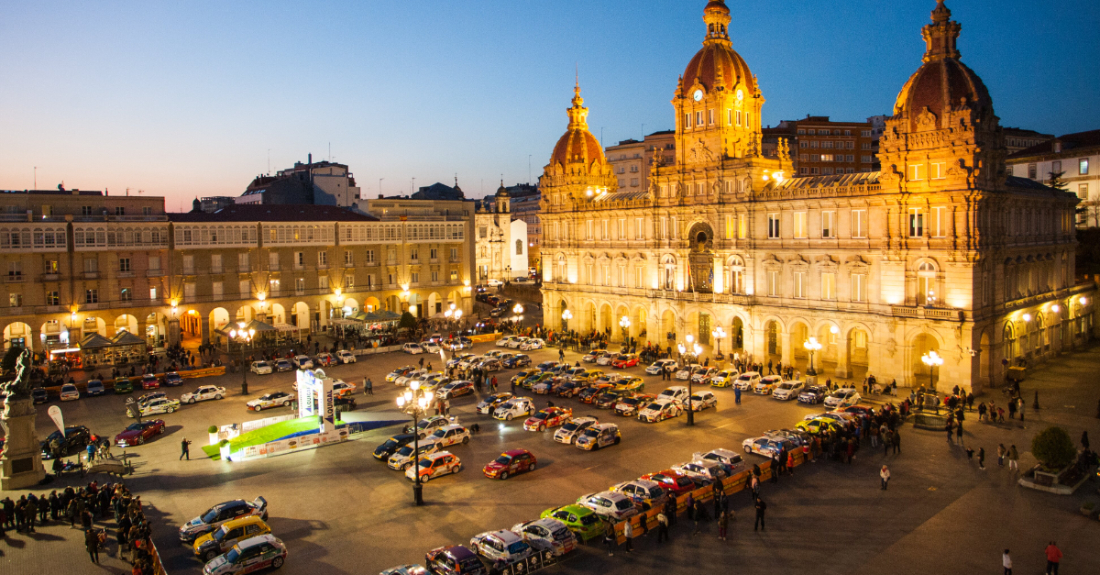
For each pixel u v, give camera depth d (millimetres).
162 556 40500
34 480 51719
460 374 82750
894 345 72250
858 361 84500
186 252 103312
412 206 135125
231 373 89438
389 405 73062
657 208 95312
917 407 64125
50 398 78000
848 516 43812
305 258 113000
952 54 70250
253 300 108375
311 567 38562
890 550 39312
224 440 60906
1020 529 41625
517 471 51969
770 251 83062
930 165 69375
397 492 49344
